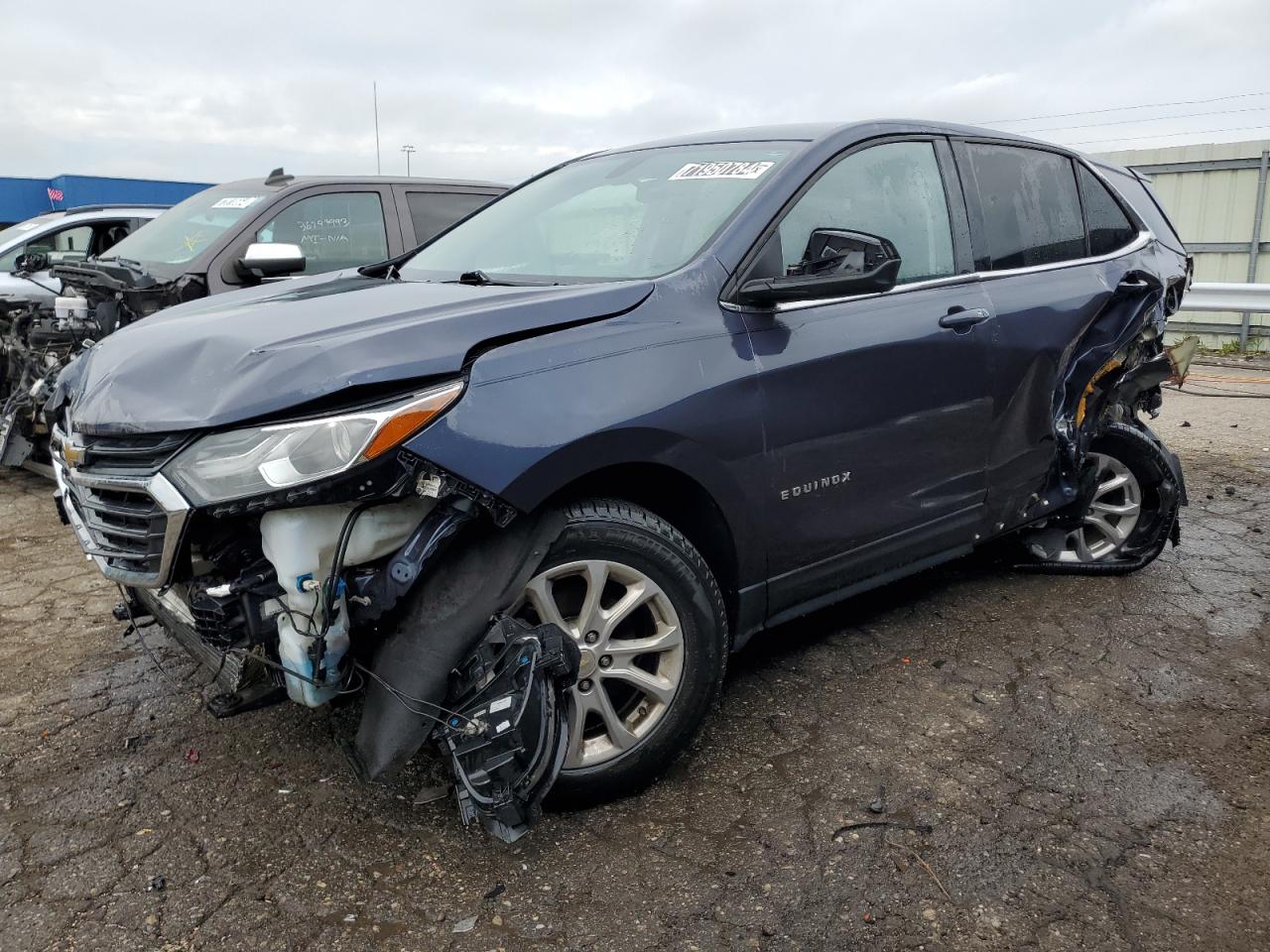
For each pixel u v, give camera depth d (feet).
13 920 7.44
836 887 7.77
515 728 7.52
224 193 22.12
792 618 10.41
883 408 10.39
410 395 7.45
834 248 9.34
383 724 7.73
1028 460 12.62
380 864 8.09
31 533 17.42
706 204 10.27
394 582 7.57
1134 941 7.18
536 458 7.73
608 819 8.67
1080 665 11.61
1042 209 13.19
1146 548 14.32
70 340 19.12
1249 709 10.59
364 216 21.33
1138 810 8.76
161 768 9.52
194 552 7.85
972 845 8.27
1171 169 40.55
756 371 9.23
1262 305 33.78
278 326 8.46
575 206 11.59
